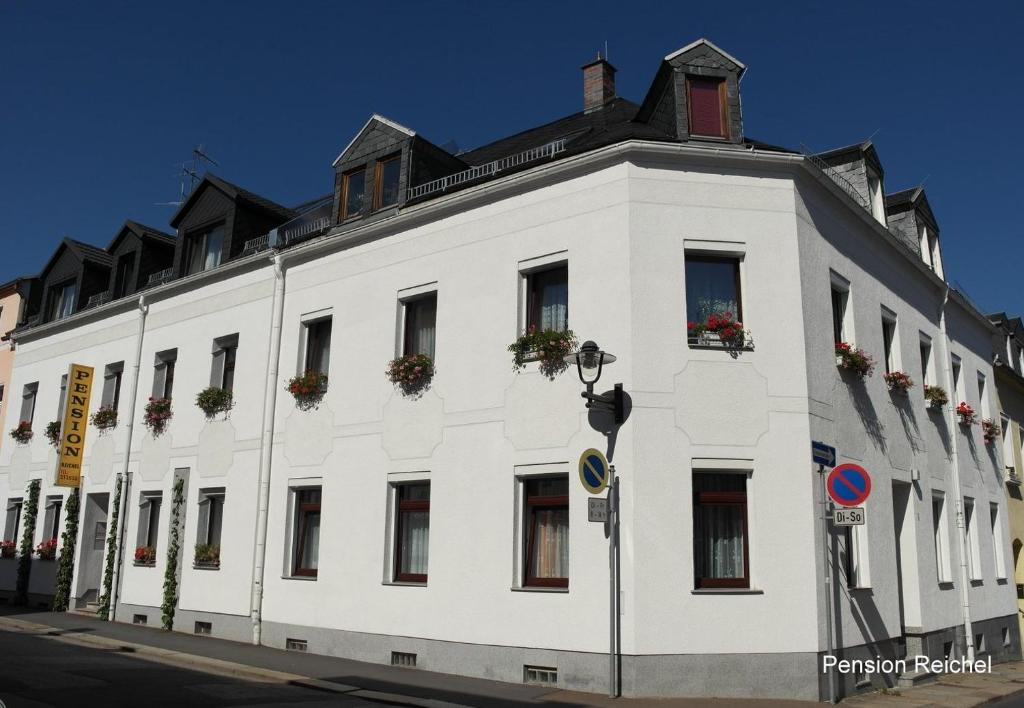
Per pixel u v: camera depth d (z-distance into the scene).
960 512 18.25
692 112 14.20
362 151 17.41
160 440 19.47
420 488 14.69
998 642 19.56
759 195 13.22
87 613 20.34
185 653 14.27
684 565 11.80
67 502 21.45
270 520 16.48
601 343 12.67
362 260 16.20
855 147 17.30
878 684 13.21
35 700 9.65
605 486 11.69
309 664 13.59
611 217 12.97
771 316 12.84
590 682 11.75
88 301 24.30
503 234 14.17
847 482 11.41
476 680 12.60
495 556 13.12
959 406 19.39
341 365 16.06
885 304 16.25
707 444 12.24
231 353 18.91
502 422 13.48
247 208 20.30
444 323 14.62
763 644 11.69
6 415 25.19
